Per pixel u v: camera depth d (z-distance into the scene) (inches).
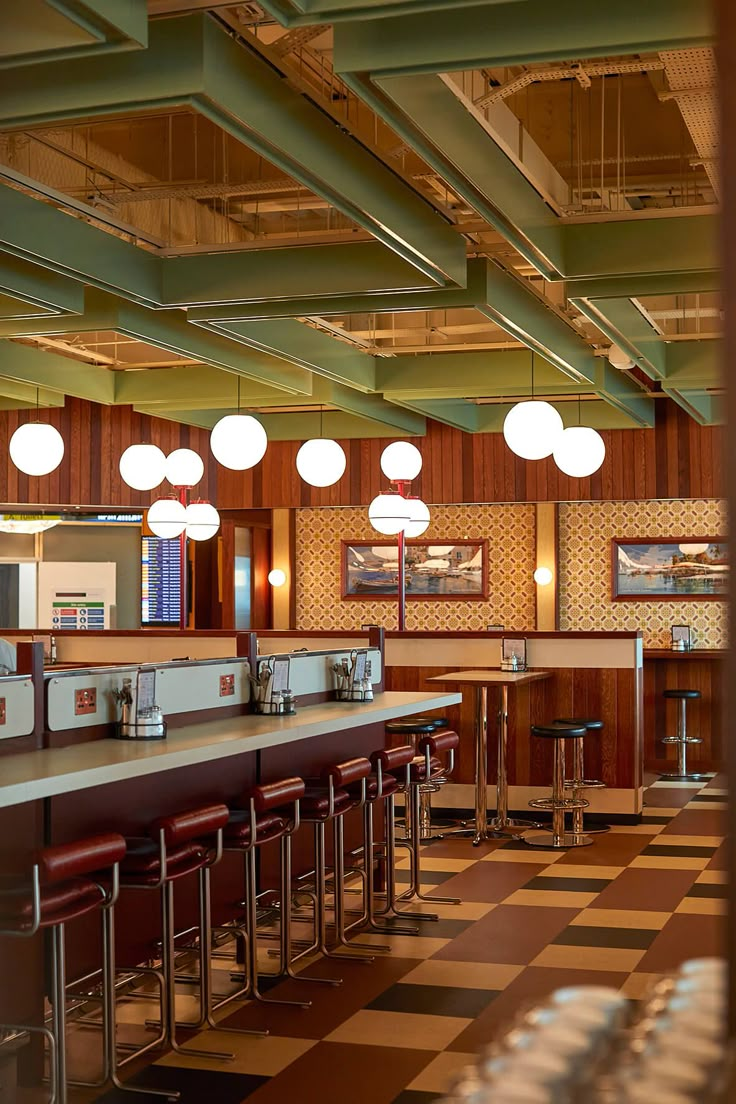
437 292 265.6
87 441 482.3
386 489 520.4
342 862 225.1
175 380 413.4
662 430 490.0
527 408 325.1
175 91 160.2
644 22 146.6
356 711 234.1
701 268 238.8
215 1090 152.6
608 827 348.2
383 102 167.8
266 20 171.0
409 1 139.3
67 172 242.2
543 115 238.8
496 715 364.5
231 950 222.4
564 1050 51.5
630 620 510.6
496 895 263.6
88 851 139.4
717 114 36.8
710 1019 52.2
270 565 560.1
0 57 147.8
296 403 413.4
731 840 37.3
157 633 369.7
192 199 277.0
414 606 544.1
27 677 168.2
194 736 187.8
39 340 362.3
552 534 515.2
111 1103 148.9
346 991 194.1
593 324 321.4
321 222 292.5
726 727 37.3
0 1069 156.6
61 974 142.6
